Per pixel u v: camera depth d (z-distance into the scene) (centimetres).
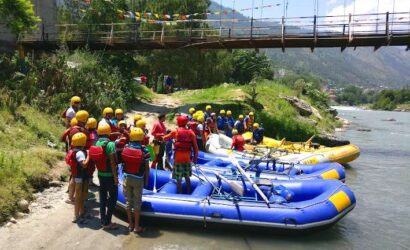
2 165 848
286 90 3603
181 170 861
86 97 1638
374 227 883
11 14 1783
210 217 773
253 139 1596
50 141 1198
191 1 3966
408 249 766
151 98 2694
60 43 2388
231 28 2134
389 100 13850
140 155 738
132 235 744
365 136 3041
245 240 757
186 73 4219
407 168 1611
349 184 1308
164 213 787
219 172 1009
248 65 6781
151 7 3922
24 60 1788
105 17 2967
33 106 1399
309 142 1658
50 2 2811
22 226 720
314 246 754
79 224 758
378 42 1888
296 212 766
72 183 837
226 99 2591
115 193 750
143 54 4144
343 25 1909
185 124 870
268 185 872
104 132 741
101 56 2434
